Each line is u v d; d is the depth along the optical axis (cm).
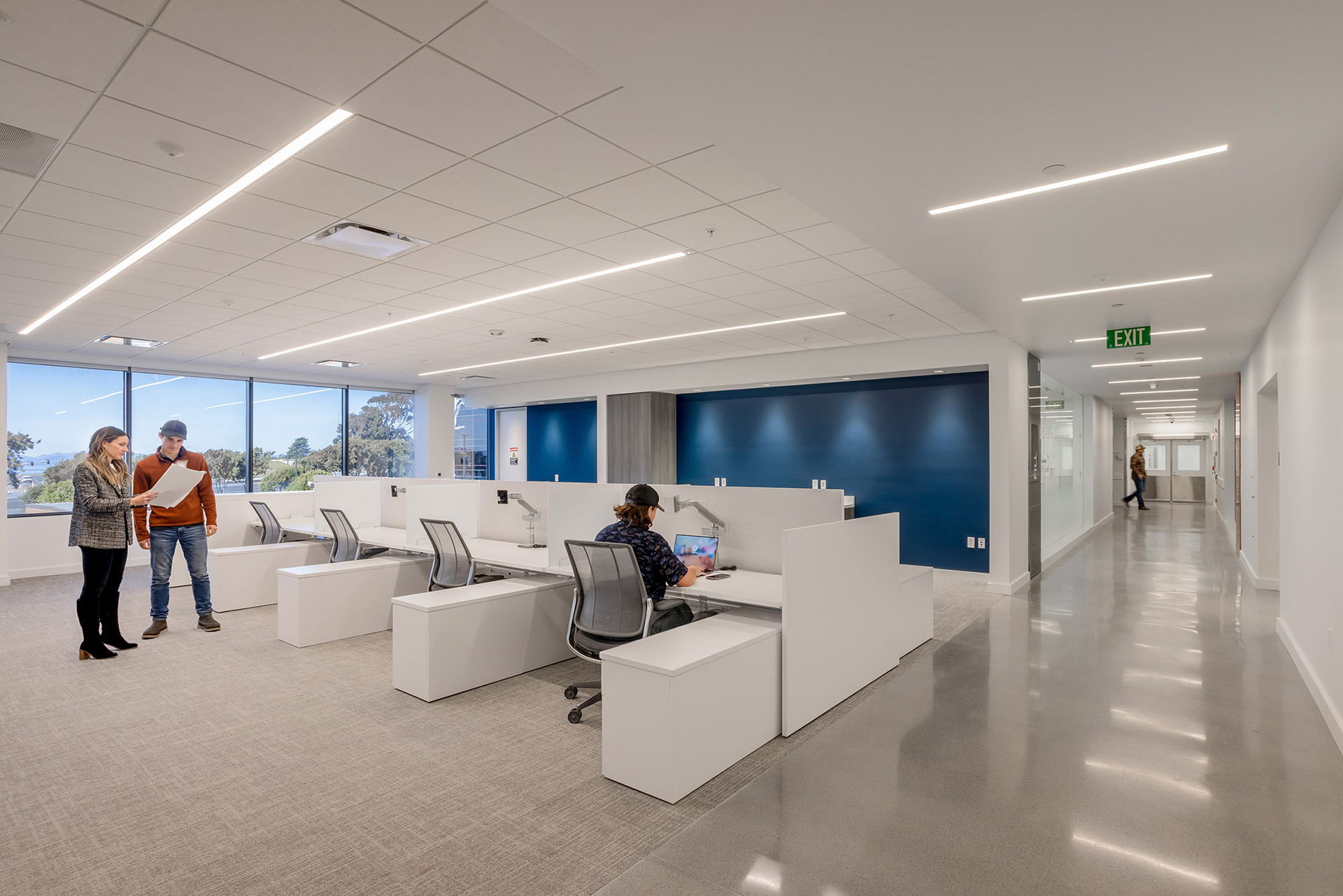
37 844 220
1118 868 209
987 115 221
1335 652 316
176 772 272
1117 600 607
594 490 441
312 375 1012
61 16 199
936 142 241
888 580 408
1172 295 461
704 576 379
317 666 413
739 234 398
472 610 373
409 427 1167
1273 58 186
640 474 954
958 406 753
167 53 219
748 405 917
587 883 200
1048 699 357
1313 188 278
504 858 212
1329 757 287
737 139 239
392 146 286
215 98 247
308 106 253
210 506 505
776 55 187
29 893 195
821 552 337
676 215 367
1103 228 327
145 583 684
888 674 403
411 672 361
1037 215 311
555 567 405
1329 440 331
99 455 425
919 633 459
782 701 309
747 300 556
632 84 203
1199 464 1978
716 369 884
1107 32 176
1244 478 812
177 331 675
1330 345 327
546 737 308
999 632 499
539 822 235
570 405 1130
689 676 254
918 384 780
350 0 193
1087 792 257
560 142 283
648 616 311
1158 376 913
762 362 841
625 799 251
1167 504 1895
